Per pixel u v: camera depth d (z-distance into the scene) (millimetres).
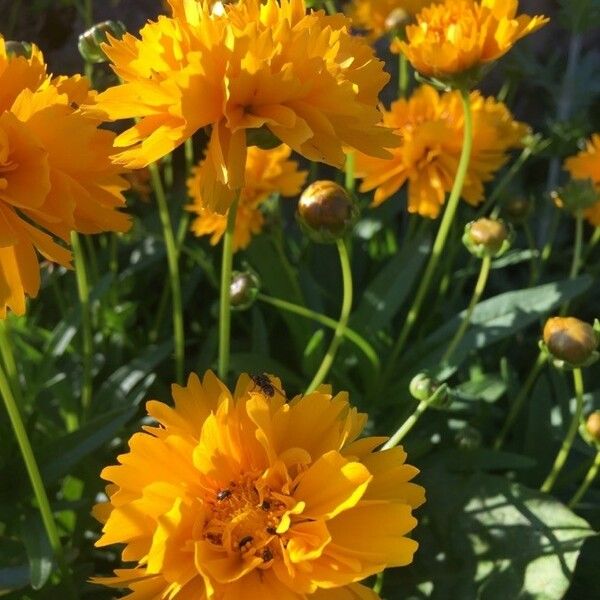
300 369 230
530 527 165
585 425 161
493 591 162
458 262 260
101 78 224
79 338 226
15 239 110
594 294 259
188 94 115
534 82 309
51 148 116
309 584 107
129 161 119
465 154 175
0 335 159
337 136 124
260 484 115
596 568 181
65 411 195
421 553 173
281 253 209
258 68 117
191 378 126
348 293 166
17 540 168
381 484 117
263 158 208
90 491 177
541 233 283
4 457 171
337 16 141
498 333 192
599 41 361
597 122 337
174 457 115
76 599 152
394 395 200
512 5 164
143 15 298
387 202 255
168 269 265
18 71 123
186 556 110
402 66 234
